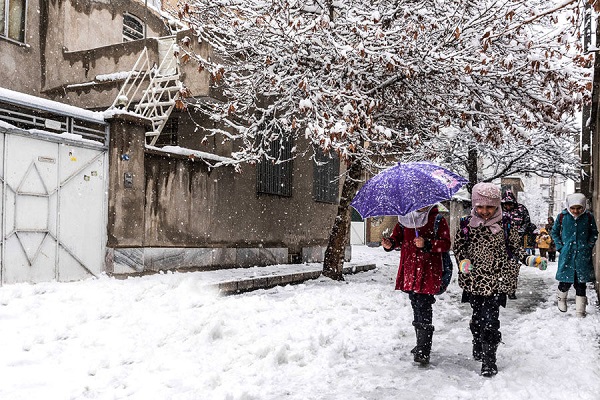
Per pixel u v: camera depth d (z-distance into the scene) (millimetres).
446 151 20156
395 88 12078
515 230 4945
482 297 4973
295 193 16219
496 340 4809
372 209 5082
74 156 9586
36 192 8859
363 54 9492
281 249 15445
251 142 14078
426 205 4801
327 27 10367
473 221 5039
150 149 10984
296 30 10375
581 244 7707
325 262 12664
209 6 12164
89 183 9875
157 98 13492
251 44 11391
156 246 11203
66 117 9562
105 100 14195
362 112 10133
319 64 11195
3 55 14000
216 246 12906
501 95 11688
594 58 10086
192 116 13445
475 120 12336
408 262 5215
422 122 13281
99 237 10055
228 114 12594
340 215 12602
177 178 11758
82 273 9695
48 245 9062
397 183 5035
